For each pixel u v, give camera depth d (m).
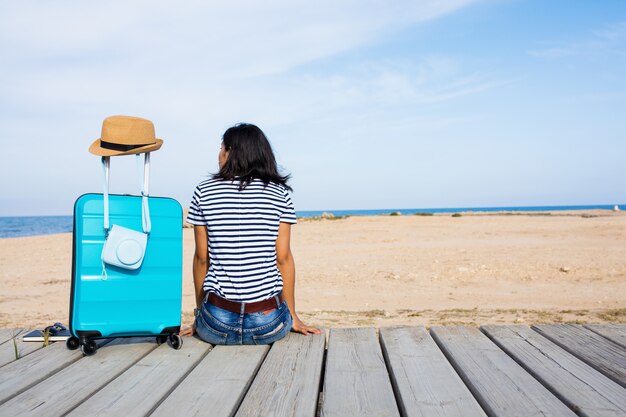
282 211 4.33
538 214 39.84
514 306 8.76
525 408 3.04
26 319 8.11
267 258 4.26
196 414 3.00
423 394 3.27
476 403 3.13
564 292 9.90
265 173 4.35
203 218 4.25
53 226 69.44
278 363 3.88
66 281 12.09
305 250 16.88
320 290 10.53
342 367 3.80
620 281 10.77
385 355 4.28
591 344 4.23
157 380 3.54
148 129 4.11
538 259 13.64
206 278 4.33
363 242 18.91
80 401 3.22
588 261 13.09
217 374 3.65
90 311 4.04
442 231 22.41
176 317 4.21
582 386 3.34
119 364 3.91
